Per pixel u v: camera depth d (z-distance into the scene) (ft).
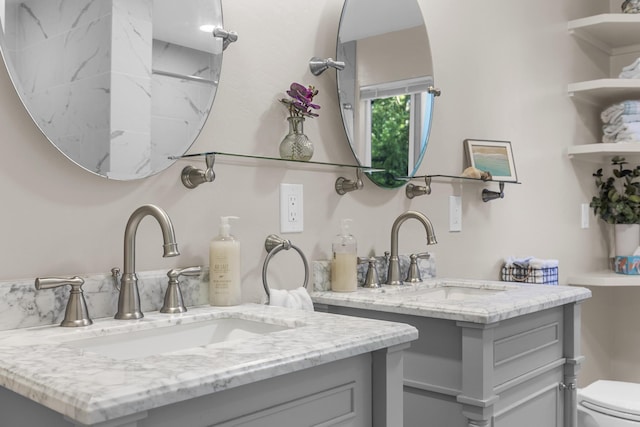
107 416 2.22
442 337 4.77
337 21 5.91
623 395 7.64
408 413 5.02
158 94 4.43
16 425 2.79
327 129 5.78
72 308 3.73
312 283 5.57
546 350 5.42
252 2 5.15
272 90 5.29
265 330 4.03
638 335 10.53
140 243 4.36
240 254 4.78
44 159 3.88
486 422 4.48
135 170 4.28
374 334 3.43
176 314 4.13
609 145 9.23
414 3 6.75
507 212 8.29
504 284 6.08
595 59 10.58
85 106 4.03
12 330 3.59
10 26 3.69
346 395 3.42
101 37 4.14
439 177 6.89
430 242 5.81
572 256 9.77
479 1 7.84
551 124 9.29
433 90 6.52
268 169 5.23
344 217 5.93
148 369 2.63
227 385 2.63
